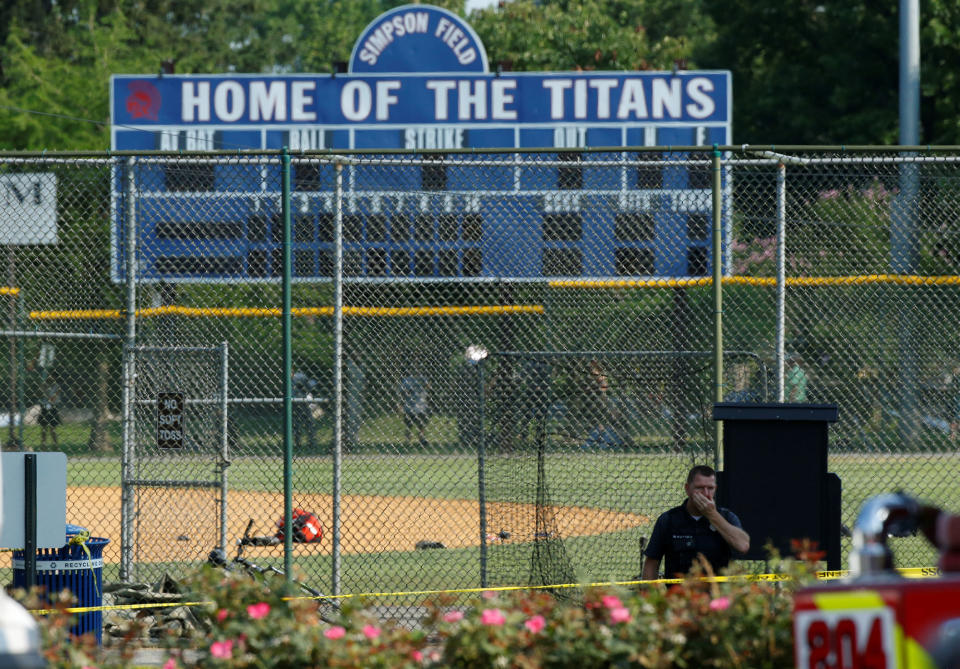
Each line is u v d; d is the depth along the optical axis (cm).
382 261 5384
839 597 1216
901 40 7112
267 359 6488
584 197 5253
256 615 2023
